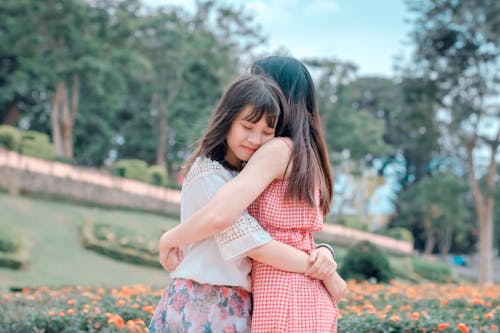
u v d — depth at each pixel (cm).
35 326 443
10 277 1393
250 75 221
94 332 421
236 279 212
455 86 2739
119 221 2314
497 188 2864
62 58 2703
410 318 435
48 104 3331
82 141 3484
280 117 218
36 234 1872
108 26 2759
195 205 219
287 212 212
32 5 2550
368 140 3722
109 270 1698
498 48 2631
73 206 2302
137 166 2614
